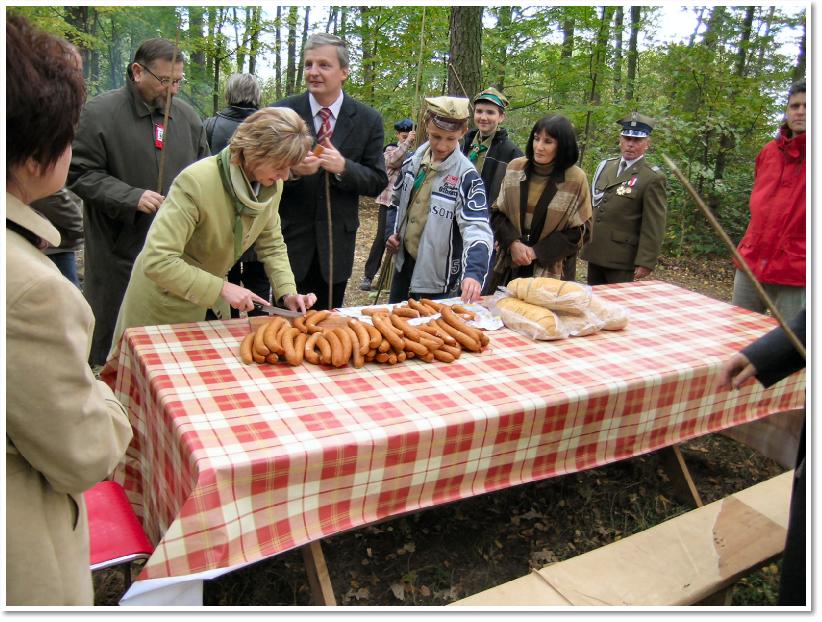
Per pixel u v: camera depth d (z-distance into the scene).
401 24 8.82
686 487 3.02
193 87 8.51
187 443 1.63
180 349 2.25
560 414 2.12
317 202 3.32
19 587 1.11
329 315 2.49
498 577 2.53
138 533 1.80
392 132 9.16
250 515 1.60
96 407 1.14
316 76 3.18
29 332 1.01
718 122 8.35
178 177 2.28
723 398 2.65
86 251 3.45
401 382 2.15
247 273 4.28
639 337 2.80
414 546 2.66
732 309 3.36
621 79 9.93
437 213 3.23
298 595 2.35
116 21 7.97
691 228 9.26
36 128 1.01
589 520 2.93
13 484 1.09
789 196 3.59
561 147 3.52
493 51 9.36
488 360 2.41
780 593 1.58
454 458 1.94
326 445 1.67
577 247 3.74
